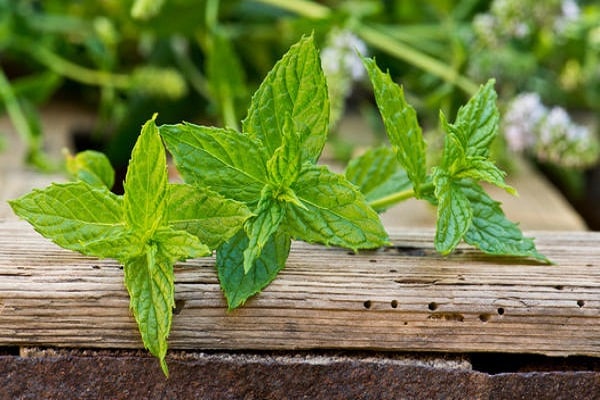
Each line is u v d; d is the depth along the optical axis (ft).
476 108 1.56
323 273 1.54
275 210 1.46
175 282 1.50
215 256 1.54
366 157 1.65
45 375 1.48
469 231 1.57
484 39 2.22
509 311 1.53
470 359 1.54
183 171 1.47
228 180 1.48
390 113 1.51
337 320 1.51
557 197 2.19
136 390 1.49
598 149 2.15
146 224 1.43
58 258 1.53
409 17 2.64
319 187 1.48
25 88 2.26
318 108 1.49
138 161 1.41
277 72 1.48
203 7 2.28
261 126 1.49
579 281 1.55
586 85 2.67
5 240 1.56
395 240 1.62
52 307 1.48
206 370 1.49
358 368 1.51
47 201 1.42
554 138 2.09
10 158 2.16
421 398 1.51
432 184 1.55
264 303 1.51
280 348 1.51
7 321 1.48
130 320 1.49
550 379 1.52
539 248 1.63
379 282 1.53
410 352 1.53
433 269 1.56
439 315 1.52
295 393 1.50
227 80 2.13
